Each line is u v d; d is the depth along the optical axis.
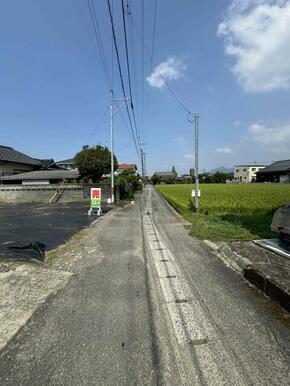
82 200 22.02
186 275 5.00
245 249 6.04
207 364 2.64
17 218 12.95
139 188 42.34
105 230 9.61
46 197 22.06
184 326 3.29
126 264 5.72
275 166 83.00
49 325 3.35
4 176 31.80
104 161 31.03
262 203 16.58
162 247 7.09
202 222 10.26
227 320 3.41
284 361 2.66
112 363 2.67
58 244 7.65
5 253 6.51
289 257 5.29
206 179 92.38
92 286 4.56
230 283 4.57
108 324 3.37
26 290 4.39
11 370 2.58
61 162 57.00
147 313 3.62
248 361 2.67
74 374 2.53
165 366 2.62
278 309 3.65
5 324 3.38
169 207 17.97
